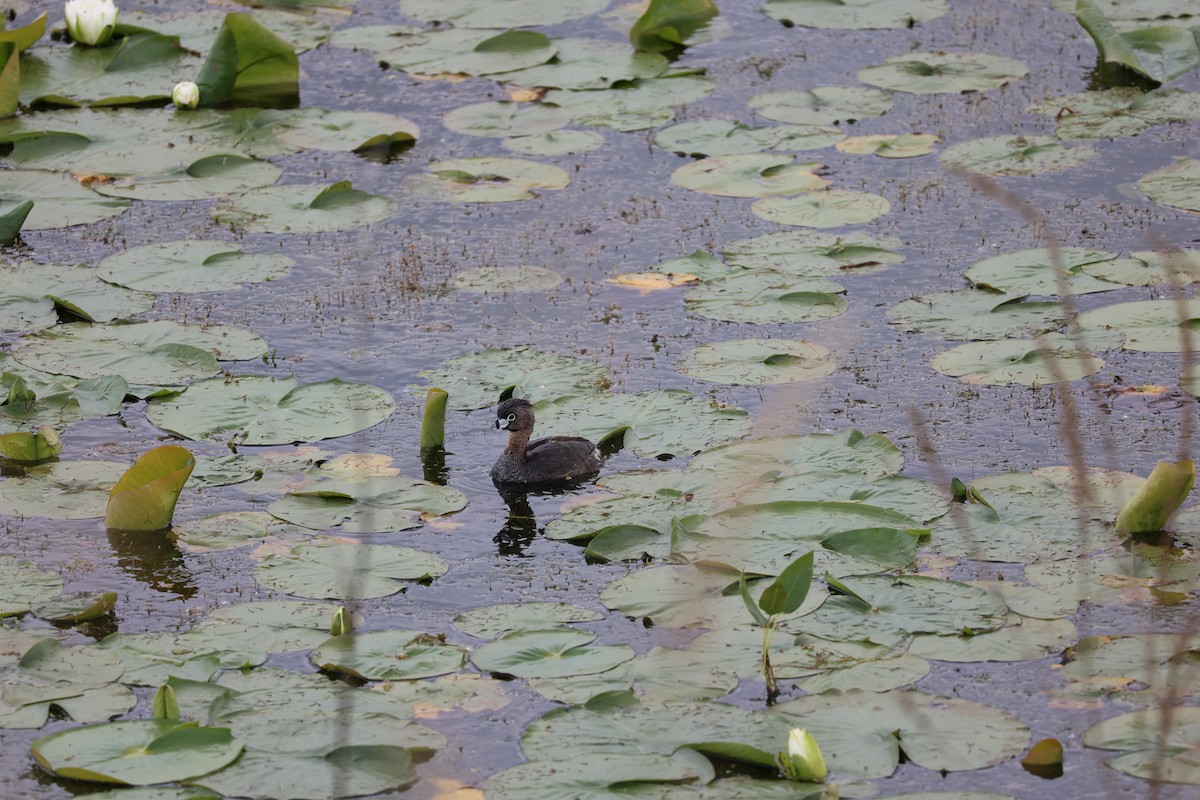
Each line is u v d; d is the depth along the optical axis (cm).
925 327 1558
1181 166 1909
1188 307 1554
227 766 910
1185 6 2466
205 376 1490
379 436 1388
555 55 2347
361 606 1117
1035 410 1401
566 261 1758
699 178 1958
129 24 2441
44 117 2142
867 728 944
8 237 1788
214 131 2106
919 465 1314
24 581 1150
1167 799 865
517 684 1010
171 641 1063
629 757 912
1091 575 1125
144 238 1814
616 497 1269
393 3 2644
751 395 1448
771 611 993
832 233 1800
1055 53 2334
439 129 2134
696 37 2452
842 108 2150
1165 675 995
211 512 1261
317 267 1755
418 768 921
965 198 1880
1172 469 1152
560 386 1462
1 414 1415
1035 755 909
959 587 1109
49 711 986
